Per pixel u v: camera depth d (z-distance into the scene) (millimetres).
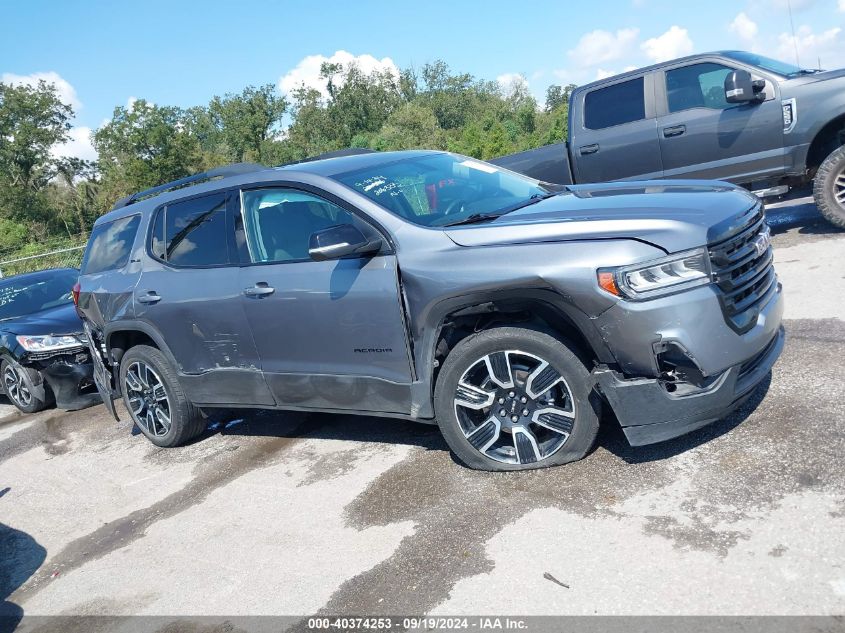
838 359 4234
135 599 3611
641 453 3684
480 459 3869
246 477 4785
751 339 3359
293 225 4430
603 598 2719
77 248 21219
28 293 9367
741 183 7441
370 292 3967
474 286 3572
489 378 3742
